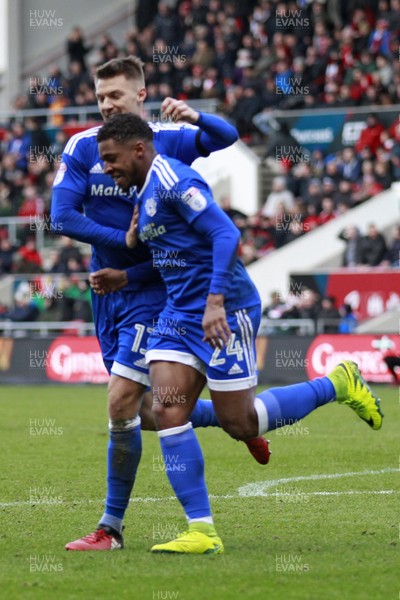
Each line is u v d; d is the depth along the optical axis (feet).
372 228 174.29
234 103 217.97
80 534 52.85
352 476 73.36
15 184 221.87
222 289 46.01
